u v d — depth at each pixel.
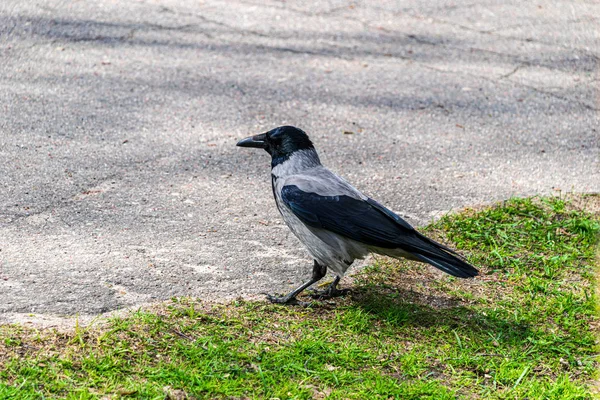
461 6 20.50
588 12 20.75
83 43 16.31
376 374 7.29
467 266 8.02
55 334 7.42
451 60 17.09
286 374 7.21
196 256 9.43
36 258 9.03
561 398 7.07
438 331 8.18
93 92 14.20
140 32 17.16
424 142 13.36
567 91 16.00
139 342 7.42
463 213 10.94
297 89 15.05
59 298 8.20
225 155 12.37
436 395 7.03
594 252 10.09
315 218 8.56
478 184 12.00
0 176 11.02
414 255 8.24
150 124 13.18
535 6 20.94
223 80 15.16
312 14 19.12
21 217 10.00
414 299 8.84
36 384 6.65
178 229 10.07
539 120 14.62
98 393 6.66
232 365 7.21
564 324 8.44
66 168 11.45
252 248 9.78
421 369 7.48
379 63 16.61
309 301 8.69
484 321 8.43
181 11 18.61
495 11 20.33
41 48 15.90
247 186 11.47
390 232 8.33
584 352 7.99
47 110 13.34
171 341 7.51
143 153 12.19
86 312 7.96
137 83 14.72
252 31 17.78
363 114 14.23
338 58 16.72
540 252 10.07
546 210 11.12
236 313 8.19
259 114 13.89
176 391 6.80
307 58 16.58
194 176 11.62
